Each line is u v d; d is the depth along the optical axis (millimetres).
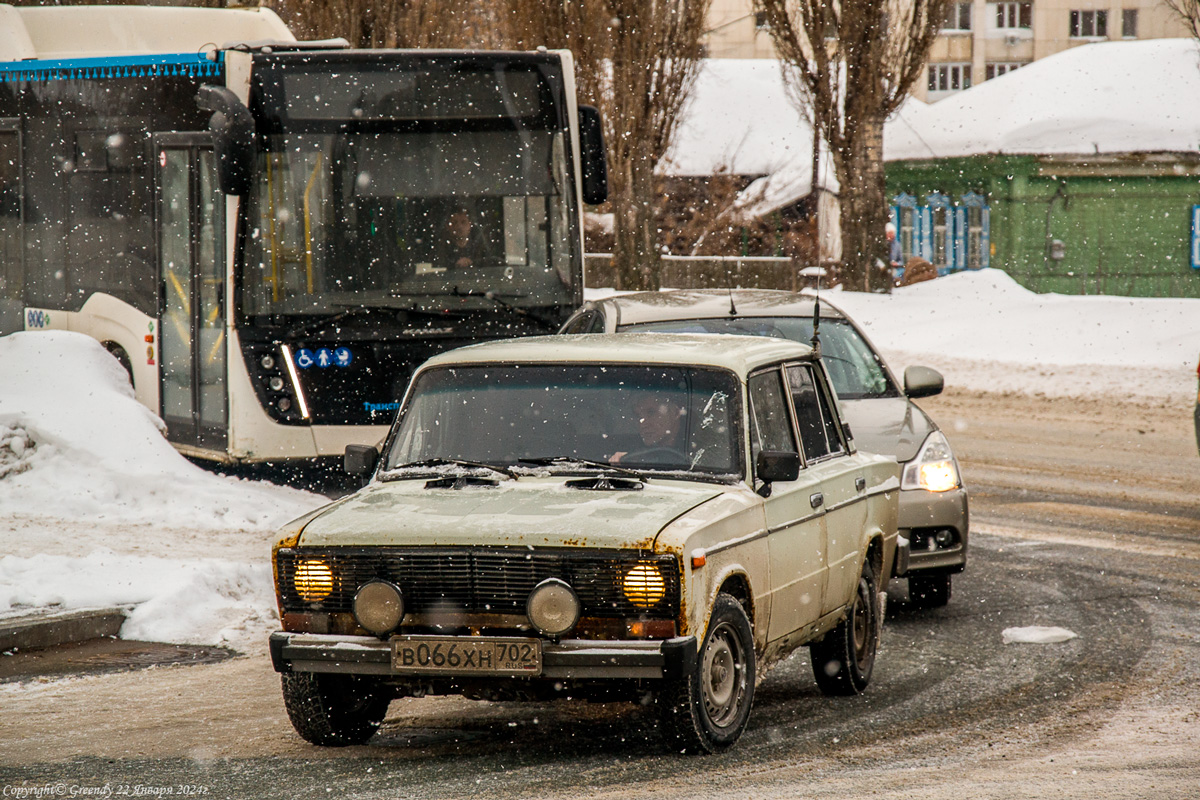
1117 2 142000
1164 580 21938
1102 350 51750
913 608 20500
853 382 21938
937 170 98312
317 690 12867
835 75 69562
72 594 18828
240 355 27312
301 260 27469
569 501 12852
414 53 28016
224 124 26219
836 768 12250
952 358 52375
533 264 28562
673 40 68750
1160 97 96250
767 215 99875
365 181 27734
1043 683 16016
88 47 35062
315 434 27594
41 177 33625
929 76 142750
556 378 14422
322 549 12492
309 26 57781
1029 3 142375
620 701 12336
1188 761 12453
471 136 28297
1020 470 33469
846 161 69562
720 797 11125
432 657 12023
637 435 13883
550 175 28656
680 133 103250
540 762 12531
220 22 34688
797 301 23562
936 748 13094
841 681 15570
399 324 27734
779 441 14664
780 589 13836
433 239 28047
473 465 13742
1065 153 92625
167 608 18641
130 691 15570
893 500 17312
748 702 13234
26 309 34594
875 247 69625
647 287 69375
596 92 68125
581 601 12016
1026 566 23234
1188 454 35188
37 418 27406
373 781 11883
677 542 11938
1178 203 93062
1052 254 93812
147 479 26281
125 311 31344
